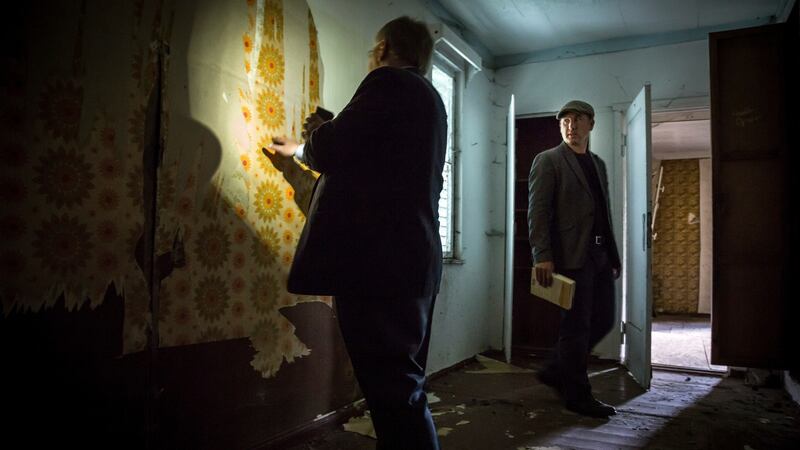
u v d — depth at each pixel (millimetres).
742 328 2910
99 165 1239
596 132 4047
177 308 1456
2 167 1049
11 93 1062
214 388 1587
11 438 1064
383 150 1199
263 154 1787
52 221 1140
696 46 3779
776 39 2879
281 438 1862
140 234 1344
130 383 1317
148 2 1367
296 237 1956
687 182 7703
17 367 1075
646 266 3053
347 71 2322
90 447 1219
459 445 2014
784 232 2832
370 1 2537
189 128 1491
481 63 4000
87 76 1211
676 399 2779
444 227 3543
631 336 3506
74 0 1183
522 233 4352
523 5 3459
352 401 2305
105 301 1255
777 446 2045
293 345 1941
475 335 3932
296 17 1974
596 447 2012
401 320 1181
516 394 2809
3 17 1045
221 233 1611
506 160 4312
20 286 1079
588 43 4105
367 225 1167
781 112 2861
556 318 4199
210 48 1565
